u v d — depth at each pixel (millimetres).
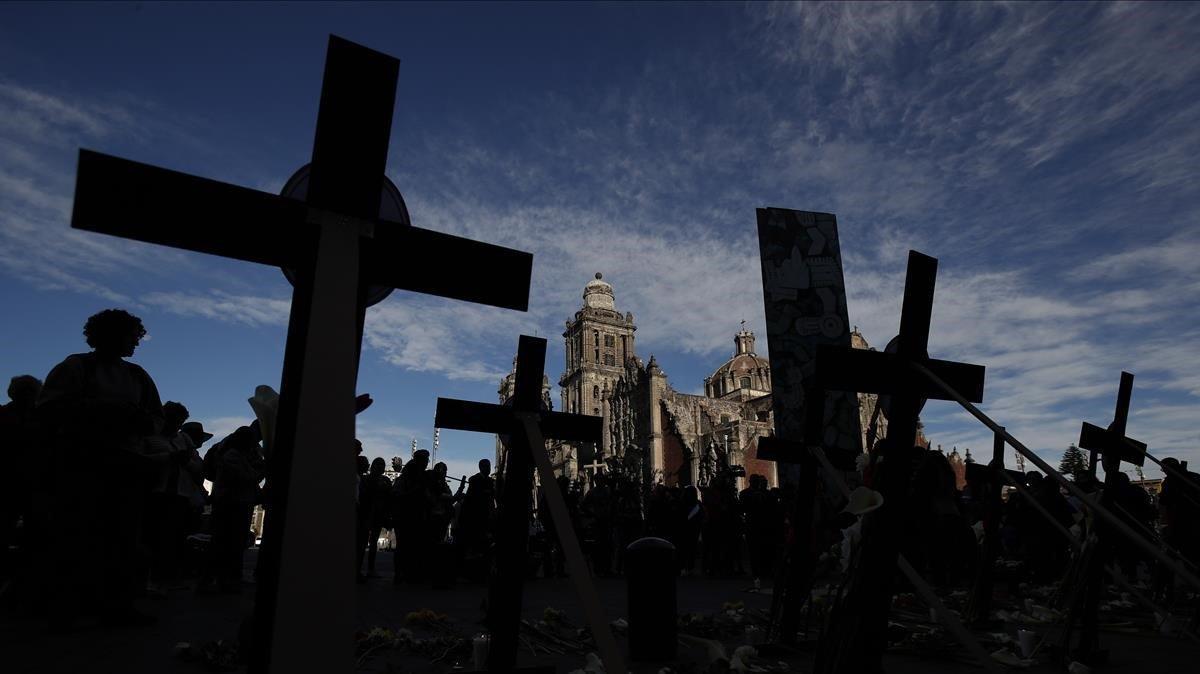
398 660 4957
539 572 17125
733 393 76500
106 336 5750
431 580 11609
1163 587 9305
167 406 8969
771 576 15078
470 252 2734
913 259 3582
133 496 5809
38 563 6453
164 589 8656
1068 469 30406
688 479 51000
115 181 2180
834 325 12523
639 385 59031
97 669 4305
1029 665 4945
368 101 2389
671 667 4664
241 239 2301
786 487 15086
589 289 89375
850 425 11875
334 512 1886
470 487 13039
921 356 3605
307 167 2652
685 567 16328
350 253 2291
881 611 3385
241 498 9469
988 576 6871
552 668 3410
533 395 3723
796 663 4875
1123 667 4922
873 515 3482
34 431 7035
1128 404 5570
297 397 2164
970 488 13539
